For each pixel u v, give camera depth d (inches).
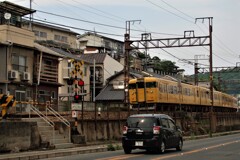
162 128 663.8
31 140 722.8
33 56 1301.7
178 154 638.5
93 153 700.7
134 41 1502.2
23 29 1254.3
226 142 997.2
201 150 727.1
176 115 1481.3
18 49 1229.7
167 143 674.2
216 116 1968.5
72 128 858.1
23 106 981.2
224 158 566.3
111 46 2920.8
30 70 1279.5
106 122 1014.4
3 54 1175.0
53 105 1111.6
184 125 1530.5
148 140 647.8
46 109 928.3
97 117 977.5
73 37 2568.9
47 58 1391.5
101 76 2170.3
